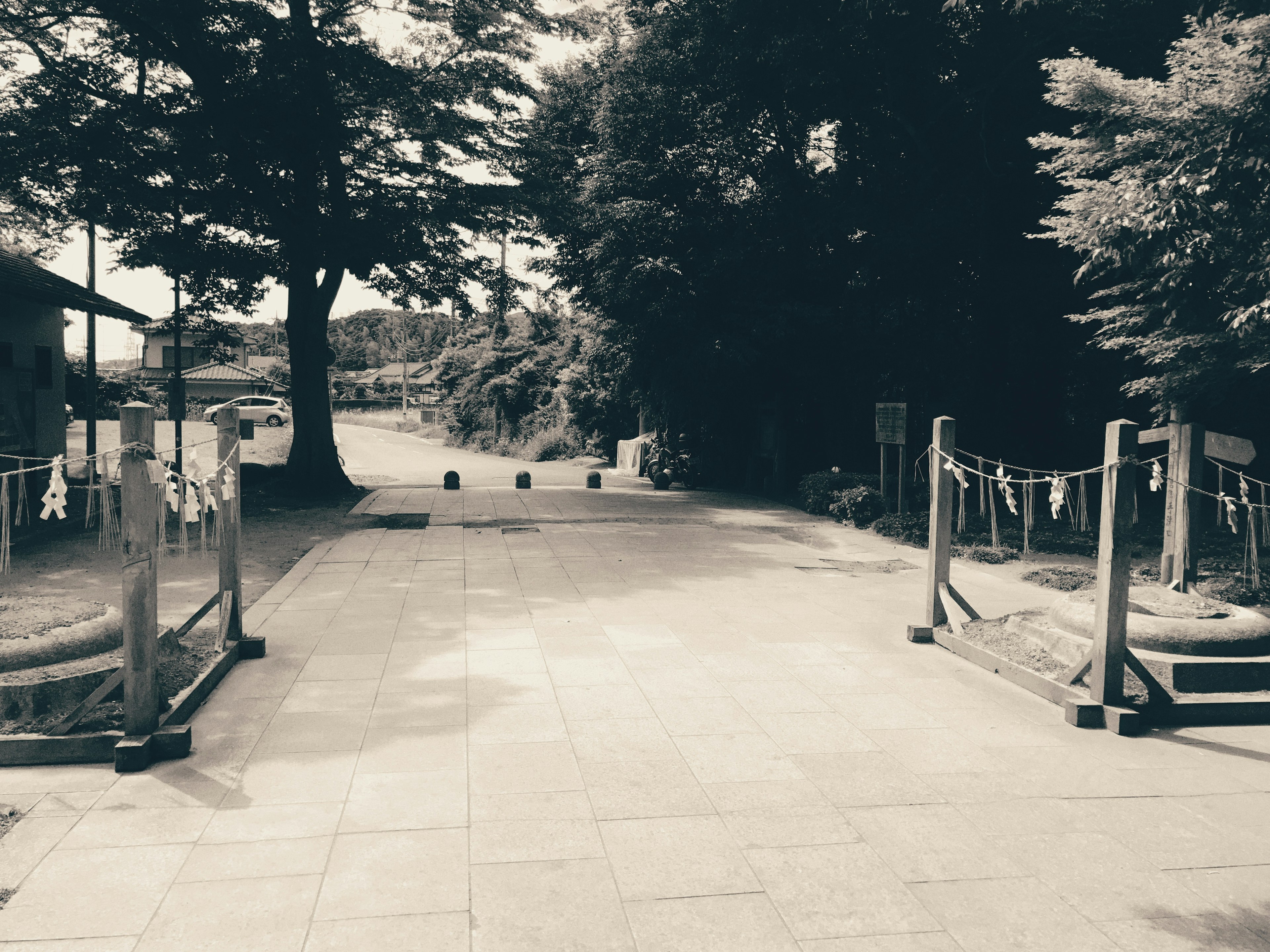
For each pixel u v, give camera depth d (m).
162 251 14.92
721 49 17.00
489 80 17.42
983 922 3.21
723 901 3.33
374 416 71.94
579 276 21.75
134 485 4.54
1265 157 5.69
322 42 15.09
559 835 3.83
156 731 4.66
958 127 17.12
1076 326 17.44
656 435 23.61
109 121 14.27
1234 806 4.21
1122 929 3.18
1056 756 4.82
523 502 17.66
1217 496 7.23
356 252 15.68
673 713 5.42
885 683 6.10
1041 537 12.88
